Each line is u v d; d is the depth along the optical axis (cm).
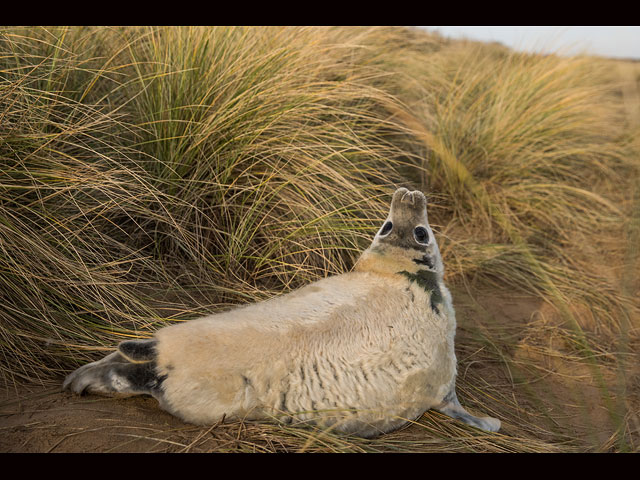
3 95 360
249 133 425
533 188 619
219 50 461
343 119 530
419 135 611
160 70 438
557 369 405
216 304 374
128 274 378
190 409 244
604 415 354
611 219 624
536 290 504
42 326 312
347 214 449
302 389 245
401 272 290
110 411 261
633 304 491
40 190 360
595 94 789
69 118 407
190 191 420
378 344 261
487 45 909
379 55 662
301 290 281
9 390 277
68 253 351
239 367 239
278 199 441
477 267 518
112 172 393
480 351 411
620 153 754
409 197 291
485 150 615
